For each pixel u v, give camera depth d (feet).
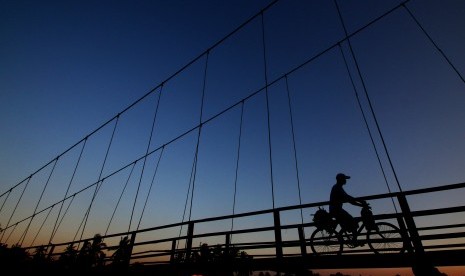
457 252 10.88
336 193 14.99
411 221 11.71
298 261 14.28
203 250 17.66
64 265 26.94
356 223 14.28
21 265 32.48
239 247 16.28
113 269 21.65
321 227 14.90
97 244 25.45
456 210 10.66
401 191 12.19
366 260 12.81
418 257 11.53
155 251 19.81
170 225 20.13
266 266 15.17
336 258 13.56
